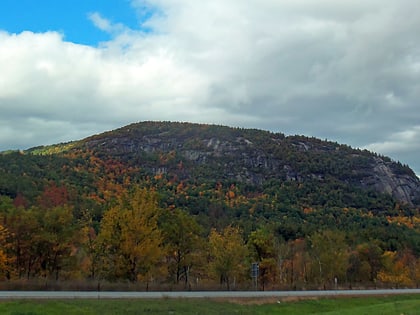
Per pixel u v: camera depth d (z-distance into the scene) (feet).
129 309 88.43
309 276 215.72
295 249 240.12
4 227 146.41
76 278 150.92
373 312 101.35
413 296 166.20
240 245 169.68
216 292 132.26
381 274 250.98
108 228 143.02
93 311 82.89
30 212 153.38
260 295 128.77
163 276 161.48
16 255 149.59
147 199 146.10
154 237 143.33
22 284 109.70
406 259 292.61
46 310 78.28
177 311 93.91
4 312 73.72
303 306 126.41
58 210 154.30
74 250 163.73
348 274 248.52
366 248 262.67
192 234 164.45
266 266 195.11
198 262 166.71
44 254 151.23
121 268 142.10
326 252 211.61
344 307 134.41
